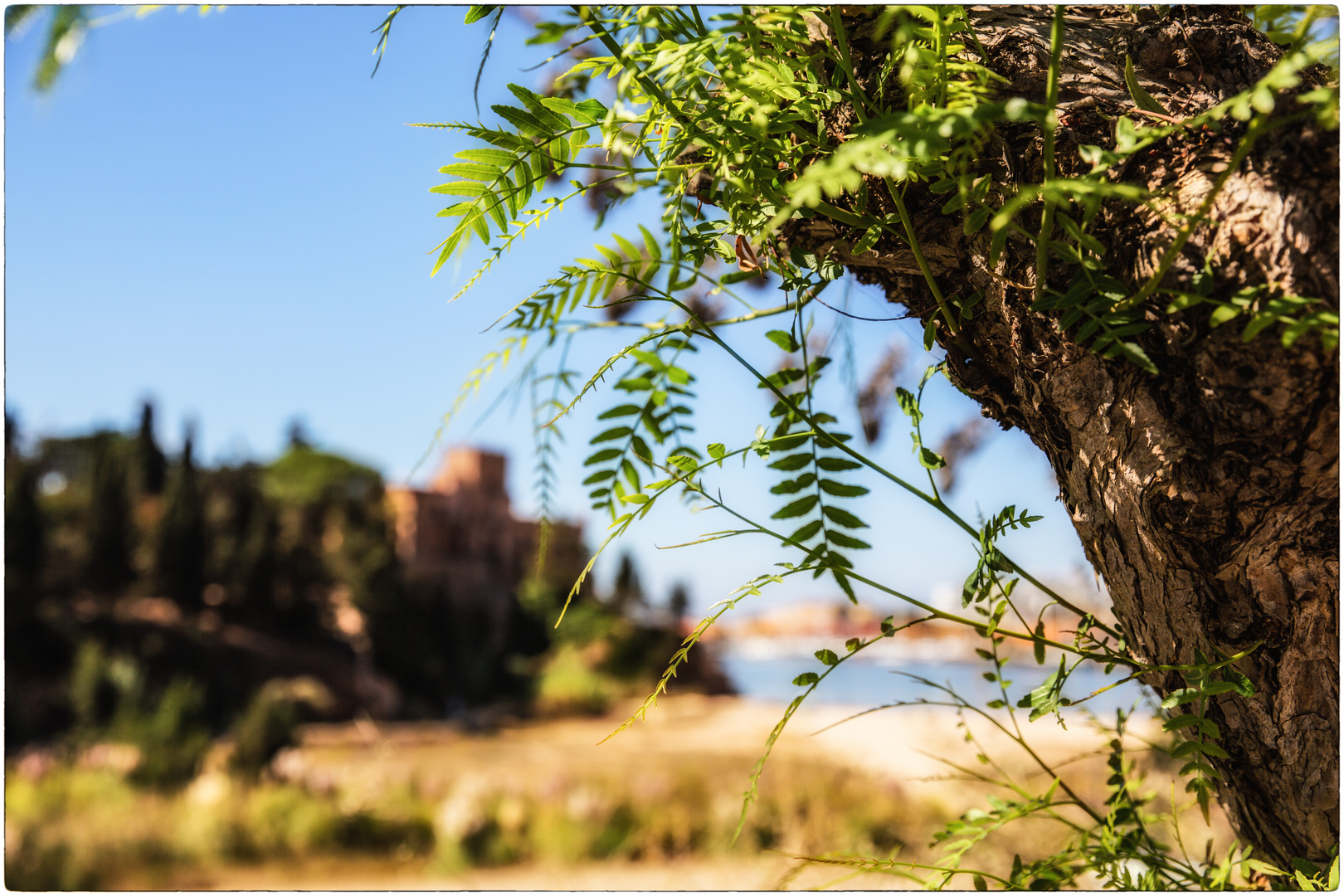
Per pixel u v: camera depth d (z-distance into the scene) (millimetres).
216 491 26328
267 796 9234
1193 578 466
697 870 5809
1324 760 466
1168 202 430
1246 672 472
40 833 8070
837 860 535
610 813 8242
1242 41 484
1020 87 492
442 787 9898
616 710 21500
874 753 8234
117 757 10266
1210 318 408
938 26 421
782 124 481
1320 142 402
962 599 480
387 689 21359
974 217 454
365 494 29766
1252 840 545
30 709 13734
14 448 21328
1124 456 463
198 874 7844
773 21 494
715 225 566
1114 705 630
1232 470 428
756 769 447
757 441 489
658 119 491
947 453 1704
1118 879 544
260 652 21016
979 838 581
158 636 19641
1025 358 503
